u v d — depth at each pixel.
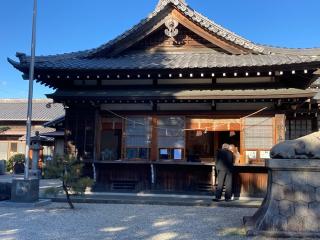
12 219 8.13
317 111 14.97
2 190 11.31
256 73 11.87
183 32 14.20
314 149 6.85
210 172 12.58
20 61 12.27
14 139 37.69
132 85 13.34
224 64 11.84
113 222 7.90
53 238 6.29
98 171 13.06
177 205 10.87
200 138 17.11
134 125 13.02
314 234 6.48
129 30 13.76
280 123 12.23
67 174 9.91
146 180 12.87
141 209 9.97
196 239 6.32
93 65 12.77
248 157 12.34
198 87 12.88
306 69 11.26
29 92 11.30
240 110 12.54
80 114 13.06
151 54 14.33
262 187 12.21
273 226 6.70
